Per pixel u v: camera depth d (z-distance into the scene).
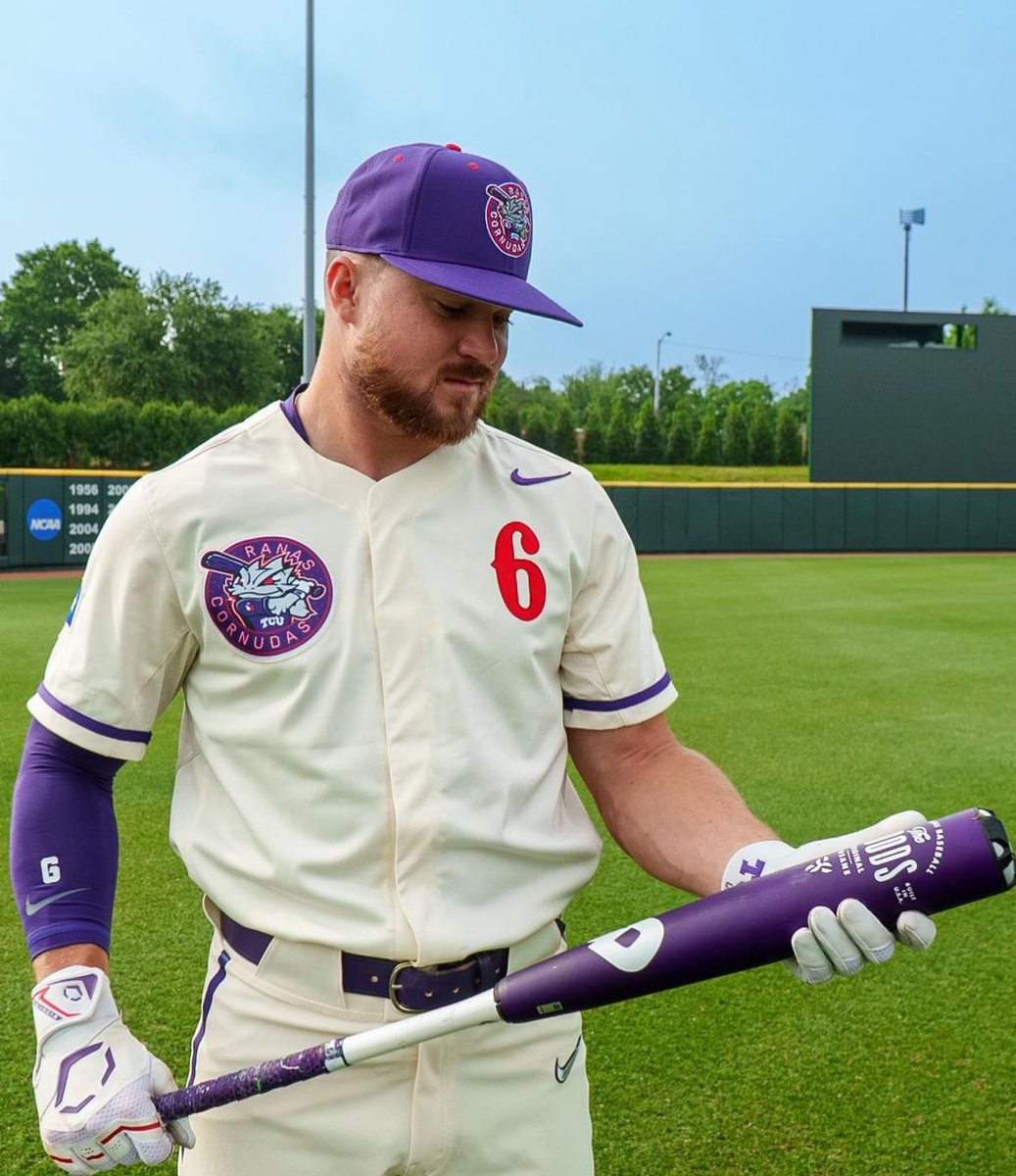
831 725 6.52
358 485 1.44
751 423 35.84
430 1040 1.36
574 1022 1.54
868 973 3.35
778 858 1.39
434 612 1.42
